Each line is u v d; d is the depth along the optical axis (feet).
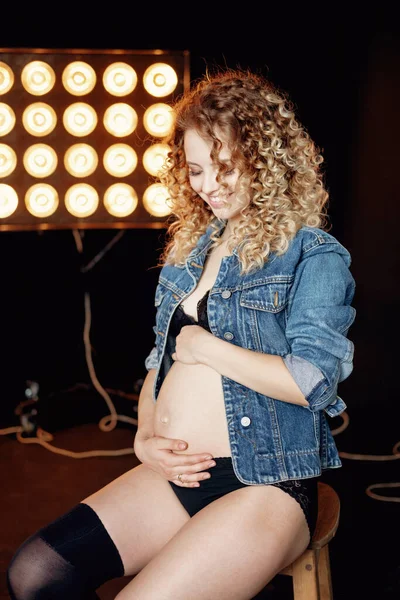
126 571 5.41
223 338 5.39
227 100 5.33
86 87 9.29
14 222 9.41
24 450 10.76
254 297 5.33
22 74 9.14
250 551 4.80
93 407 11.79
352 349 5.16
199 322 5.52
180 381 5.47
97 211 9.55
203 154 5.36
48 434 11.18
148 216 9.62
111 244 12.02
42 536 5.26
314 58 11.33
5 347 12.17
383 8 11.02
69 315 12.34
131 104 9.39
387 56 11.09
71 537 5.25
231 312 5.38
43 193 9.37
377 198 11.48
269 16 11.09
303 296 5.18
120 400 11.93
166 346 5.88
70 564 5.15
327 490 6.03
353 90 11.38
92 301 12.43
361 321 11.87
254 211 5.43
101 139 9.41
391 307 11.62
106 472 10.09
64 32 10.63
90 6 10.62
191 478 5.22
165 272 6.06
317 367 5.01
